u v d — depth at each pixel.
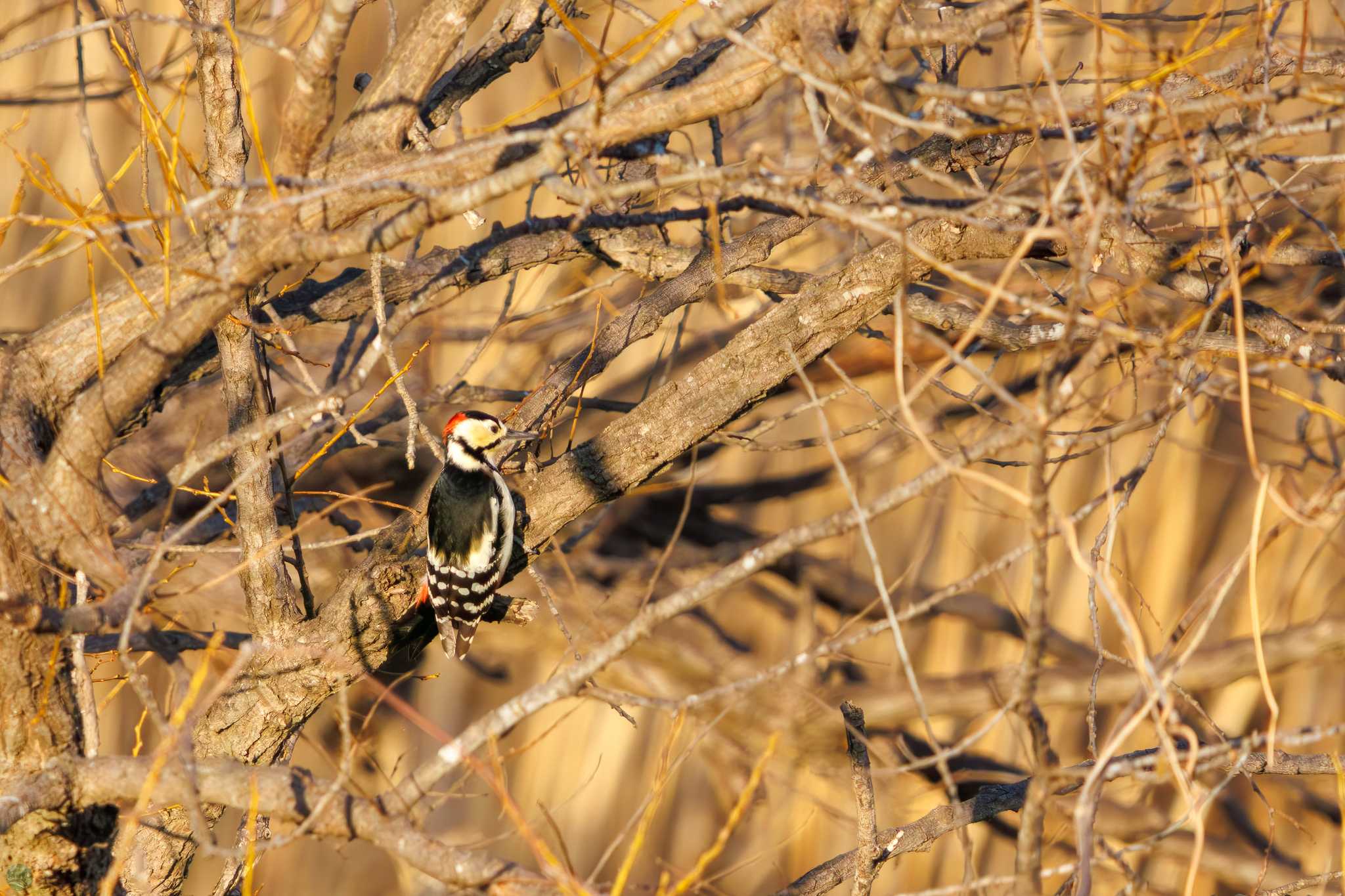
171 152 9.92
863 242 10.26
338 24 6.83
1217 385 9.33
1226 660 14.99
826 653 6.92
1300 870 14.48
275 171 7.86
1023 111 6.89
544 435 12.05
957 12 10.17
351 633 10.09
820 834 17.33
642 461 10.35
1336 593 16.95
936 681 15.87
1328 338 11.66
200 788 7.39
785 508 21.25
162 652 7.39
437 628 10.83
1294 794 16.72
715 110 7.14
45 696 7.73
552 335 17.89
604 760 19.08
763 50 6.36
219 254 7.63
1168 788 16.56
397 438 16.39
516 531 10.65
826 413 19.72
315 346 17.77
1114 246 9.29
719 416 10.12
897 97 10.62
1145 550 18.20
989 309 6.14
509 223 18.83
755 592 19.16
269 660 9.88
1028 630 6.29
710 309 19.92
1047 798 6.66
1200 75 8.09
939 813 9.90
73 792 7.68
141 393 7.65
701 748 16.83
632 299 18.66
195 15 8.92
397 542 10.75
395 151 8.16
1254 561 6.66
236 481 7.02
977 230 9.58
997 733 17.69
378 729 19.59
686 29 6.58
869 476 19.69
